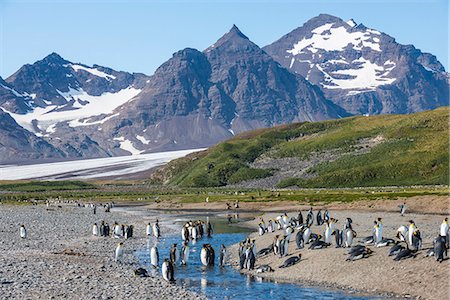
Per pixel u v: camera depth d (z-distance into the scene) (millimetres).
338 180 162000
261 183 187875
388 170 157375
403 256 40375
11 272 39844
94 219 99500
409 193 107625
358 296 35844
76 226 84625
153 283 38938
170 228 85500
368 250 43500
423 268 37812
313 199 118312
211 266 49562
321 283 40312
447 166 148375
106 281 38344
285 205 117438
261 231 67188
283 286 39875
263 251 51688
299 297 36219
